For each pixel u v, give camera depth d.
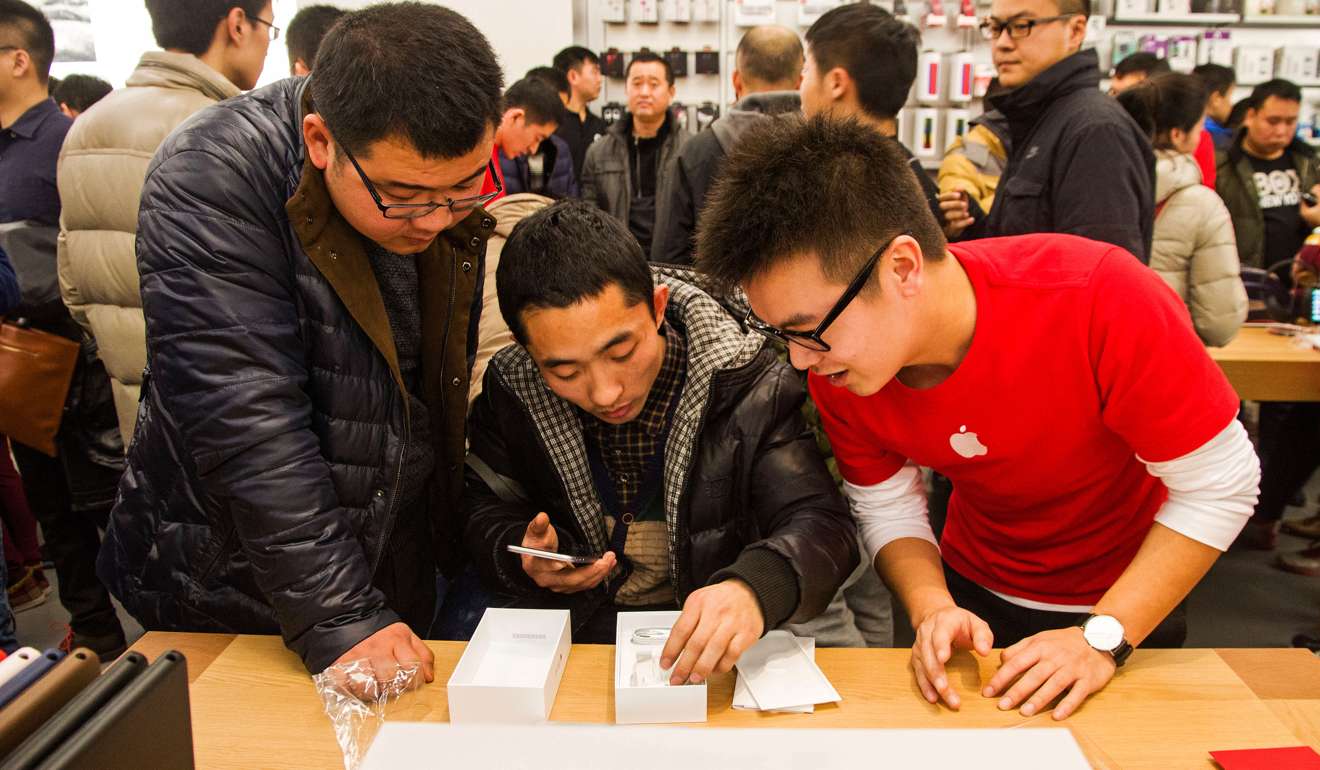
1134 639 0.93
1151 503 1.15
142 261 0.97
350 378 1.08
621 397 1.09
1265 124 3.27
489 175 1.14
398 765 0.76
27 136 2.14
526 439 1.26
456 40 0.88
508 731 0.81
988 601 1.26
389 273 1.16
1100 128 1.69
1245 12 4.57
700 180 2.13
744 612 0.91
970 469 1.10
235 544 1.08
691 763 0.76
